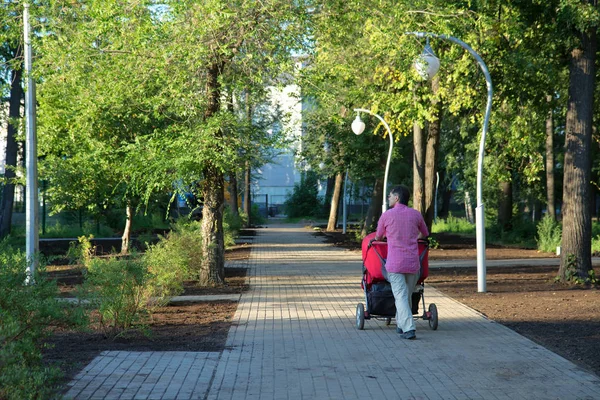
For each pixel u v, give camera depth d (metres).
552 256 23.39
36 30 14.24
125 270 9.15
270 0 12.82
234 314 10.98
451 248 27.33
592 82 14.72
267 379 6.70
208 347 8.33
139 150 13.33
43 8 13.26
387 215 9.16
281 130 13.71
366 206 74.44
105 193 20.88
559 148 34.66
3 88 18.12
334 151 33.16
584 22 13.84
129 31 12.36
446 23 14.74
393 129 22.16
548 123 29.53
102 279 9.01
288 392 6.22
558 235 26.09
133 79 12.67
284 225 56.53
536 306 11.58
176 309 11.59
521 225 33.28
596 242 26.12
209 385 6.46
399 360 7.54
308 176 68.12
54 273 18.16
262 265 20.53
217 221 15.11
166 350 8.12
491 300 12.48
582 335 8.84
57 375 5.79
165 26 12.11
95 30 12.34
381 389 6.32
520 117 19.12
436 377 6.75
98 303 9.01
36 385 5.17
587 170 14.77
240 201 57.22
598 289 13.98
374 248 9.32
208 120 13.09
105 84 12.91
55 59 13.01
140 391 6.18
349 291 14.07
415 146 25.77
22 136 18.38
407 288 9.06
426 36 14.34
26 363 5.82
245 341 8.67
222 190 15.16
